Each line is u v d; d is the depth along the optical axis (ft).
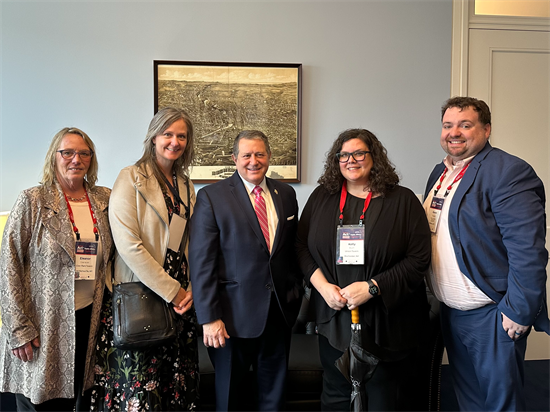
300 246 6.25
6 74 8.95
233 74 9.41
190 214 6.25
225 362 5.86
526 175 5.49
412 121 9.90
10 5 8.89
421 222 5.74
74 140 5.87
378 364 5.53
